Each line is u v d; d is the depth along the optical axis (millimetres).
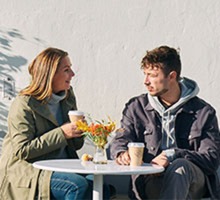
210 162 4629
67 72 4844
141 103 4953
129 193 4883
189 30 5531
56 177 4562
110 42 5578
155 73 4695
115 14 5562
